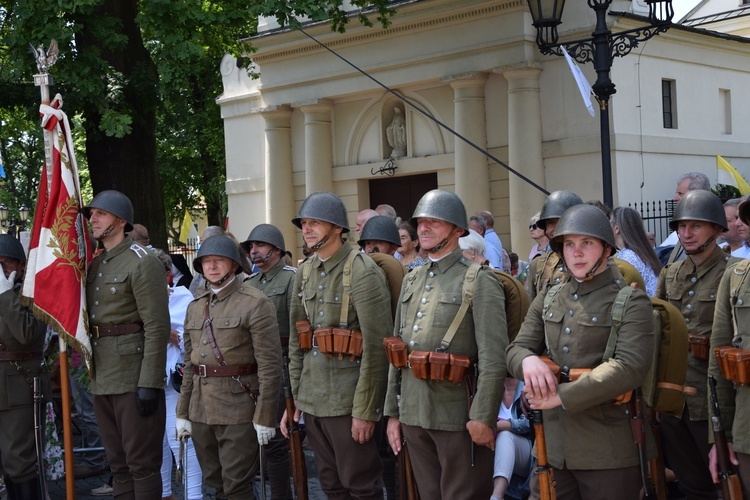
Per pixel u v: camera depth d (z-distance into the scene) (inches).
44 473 262.1
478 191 641.6
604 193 359.3
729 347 173.3
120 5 526.3
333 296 221.3
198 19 478.3
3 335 257.4
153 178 544.7
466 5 623.5
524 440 250.8
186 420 233.9
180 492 303.9
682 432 219.9
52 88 480.1
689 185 297.3
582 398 153.9
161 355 239.6
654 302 197.6
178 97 535.2
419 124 689.0
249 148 794.8
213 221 1151.6
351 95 714.8
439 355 187.2
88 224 265.9
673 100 651.5
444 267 195.5
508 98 623.8
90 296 246.5
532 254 350.0
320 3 503.5
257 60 752.3
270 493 270.1
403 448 202.8
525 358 162.7
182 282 417.7
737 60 705.0
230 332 227.1
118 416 240.8
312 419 224.7
